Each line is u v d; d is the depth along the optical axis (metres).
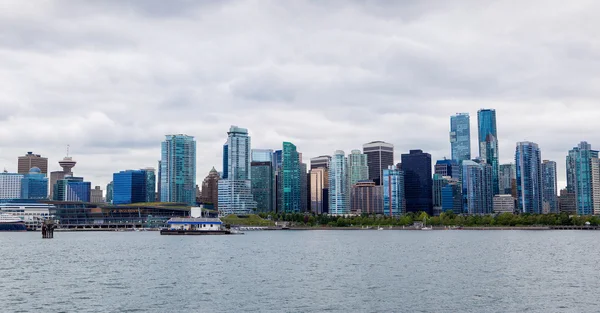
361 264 198.75
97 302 117.75
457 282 147.12
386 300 119.62
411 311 108.31
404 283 145.50
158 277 159.25
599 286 139.38
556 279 153.25
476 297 123.00
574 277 157.62
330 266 191.38
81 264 199.75
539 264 196.62
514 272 170.75
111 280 152.62
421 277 158.12
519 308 110.94
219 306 113.44
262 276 161.62
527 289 134.38
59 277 159.75
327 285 142.12
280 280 152.50
